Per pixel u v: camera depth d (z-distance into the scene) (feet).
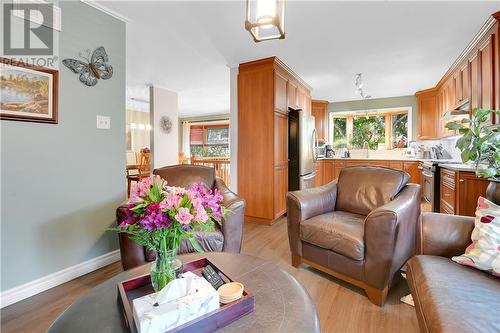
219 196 3.51
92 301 3.11
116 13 7.61
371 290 5.53
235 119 12.31
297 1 7.00
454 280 3.51
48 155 6.21
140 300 2.65
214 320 2.60
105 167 7.50
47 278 6.21
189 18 7.96
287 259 7.86
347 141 21.04
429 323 2.90
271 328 2.61
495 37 7.95
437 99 15.74
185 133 30.04
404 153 18.60
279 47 10.09
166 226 2.92
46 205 6.20
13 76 5.60
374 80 14.56
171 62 11.88
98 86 7.29
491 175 6.47
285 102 12.58
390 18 7.89
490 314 2.82
